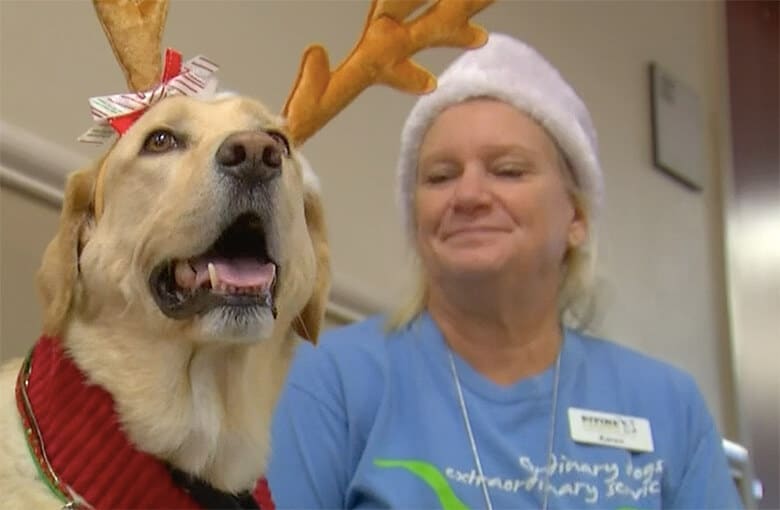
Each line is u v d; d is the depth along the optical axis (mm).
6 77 1780
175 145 1200
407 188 1793
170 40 2029
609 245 2814
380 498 1507
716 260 3434
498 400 1621
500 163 1653
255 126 1242
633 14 3311
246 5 2201
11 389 1208
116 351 1164
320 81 1377
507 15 2814
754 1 3625
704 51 3582
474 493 1525
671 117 3318
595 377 1705
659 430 1670
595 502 1546
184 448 1172
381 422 1581
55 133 1834
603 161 3029
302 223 1291
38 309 1713
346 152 2357
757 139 3535
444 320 1714
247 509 1214
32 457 1105
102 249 1191
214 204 1121
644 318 3012
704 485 1654
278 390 1321
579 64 3037
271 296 1167
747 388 3334
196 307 1121
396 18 1424
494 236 1602
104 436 1122
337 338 1707
